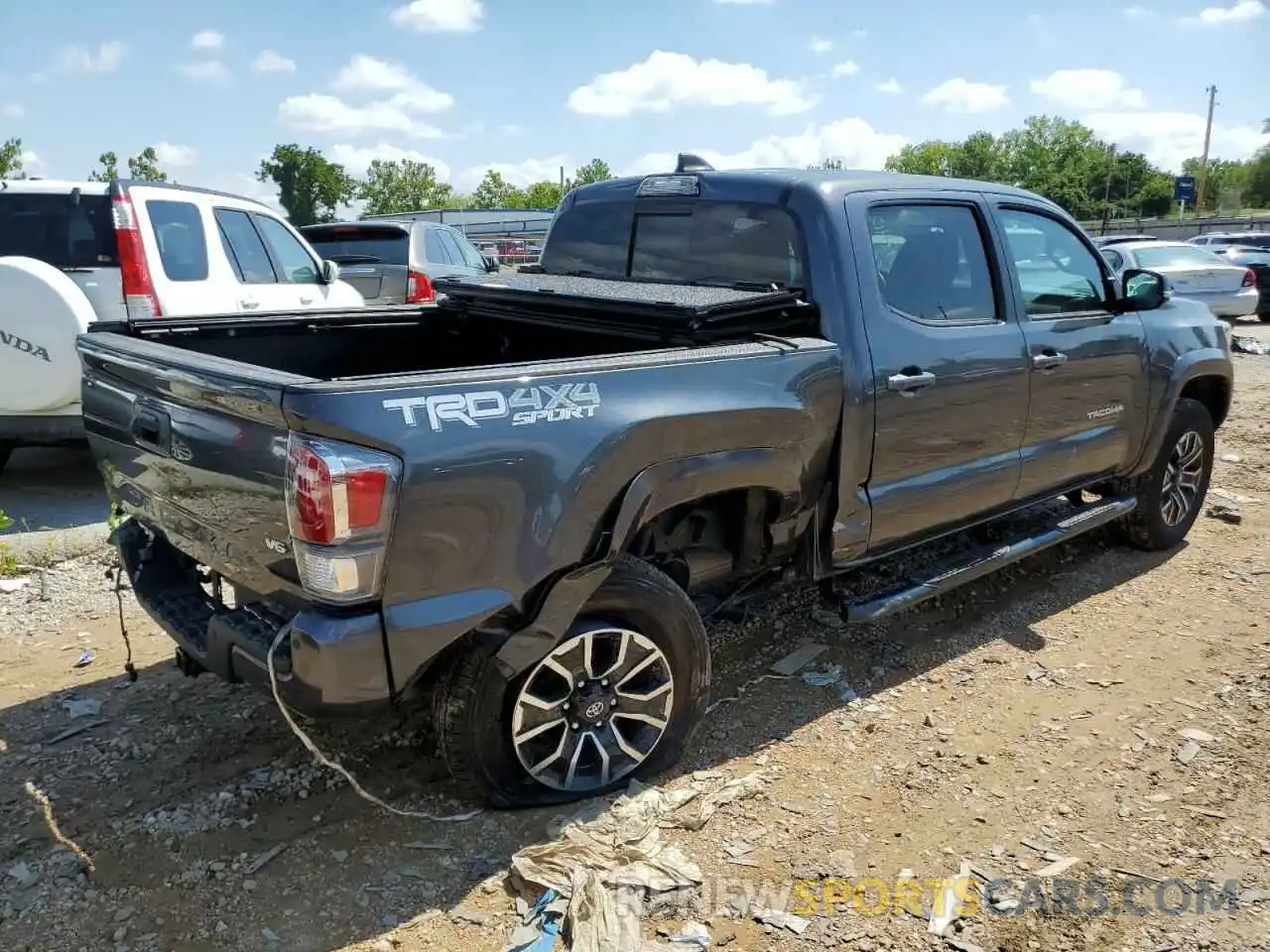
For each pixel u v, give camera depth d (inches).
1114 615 191.9
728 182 160.6
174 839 123.0
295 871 117.6
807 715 154.1
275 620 116.1
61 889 114.1
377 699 107.3
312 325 167.0
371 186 2933.1
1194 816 129.0
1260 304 721.6
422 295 400.8
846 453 147.7
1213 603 197.5
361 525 101.2
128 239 248.8
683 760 141.2
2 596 196.4
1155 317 209.3
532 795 127.8
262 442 105.3
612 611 127.3
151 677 164.7
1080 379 186.9
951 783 136.3
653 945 104.6
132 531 142.6
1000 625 187.5
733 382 130.6
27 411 243.1
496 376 110.5
